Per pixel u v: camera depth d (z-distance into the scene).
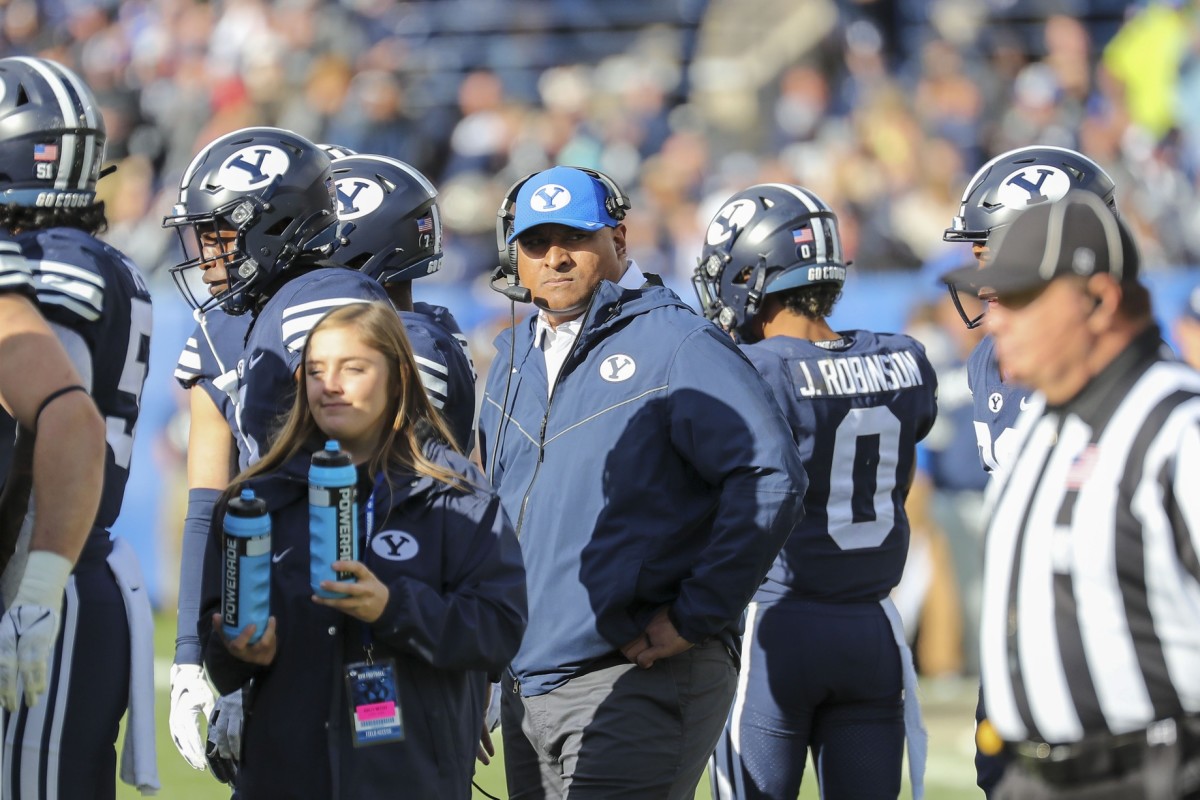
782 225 15.09
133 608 12.02
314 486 10.03
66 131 11.59
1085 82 44.41
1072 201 9.33
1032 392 14.16
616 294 13.01
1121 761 9.17
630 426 12.69
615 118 43.53
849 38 45.88
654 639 12.40
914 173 38.75
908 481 15.30
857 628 14.57
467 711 10.82
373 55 45.88
